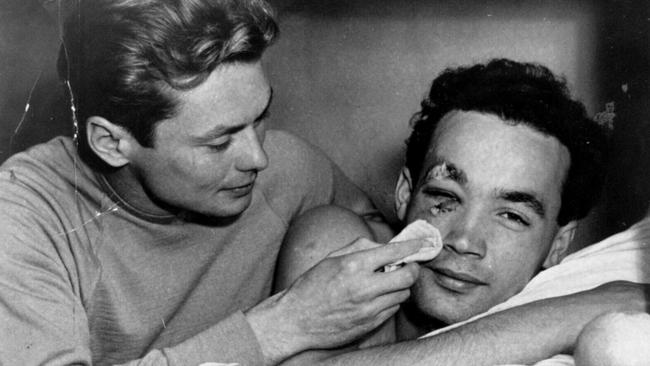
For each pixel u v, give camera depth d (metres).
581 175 1.17
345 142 1.96
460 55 1.91
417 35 1.92
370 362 0.98
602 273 1.14
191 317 1.22
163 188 1.06
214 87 0.96
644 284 1.07
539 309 1.01
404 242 1.05
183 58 0.94
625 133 1.79
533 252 1.13
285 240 1.22
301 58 1.97
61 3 1.04
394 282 1.02
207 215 1.10
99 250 1.12
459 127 1.14
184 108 0.97
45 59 1.69
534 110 1.12
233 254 1.23
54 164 1.13
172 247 1.17
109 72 0.97
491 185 1.10
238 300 1.26
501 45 1.89
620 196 1.77
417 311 1.15
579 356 0.93
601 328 0.92
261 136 1.08
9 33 1.68
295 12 1.96
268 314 1.04
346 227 1.19
